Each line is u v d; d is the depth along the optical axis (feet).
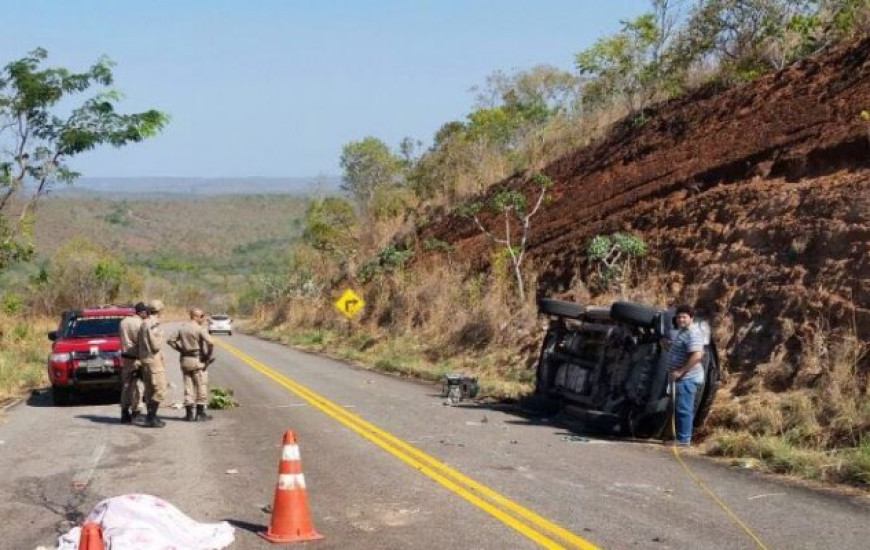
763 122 66.33
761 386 42.42
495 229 102.83
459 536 24.39
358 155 193.88
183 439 41.91
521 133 132.87
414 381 71.20
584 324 47.65
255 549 23.48
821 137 57.16
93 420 49.24
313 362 95.76
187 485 31.42
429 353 83.30
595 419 41.60
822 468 31.73
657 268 62.69
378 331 107.86
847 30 68.13
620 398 41.39
